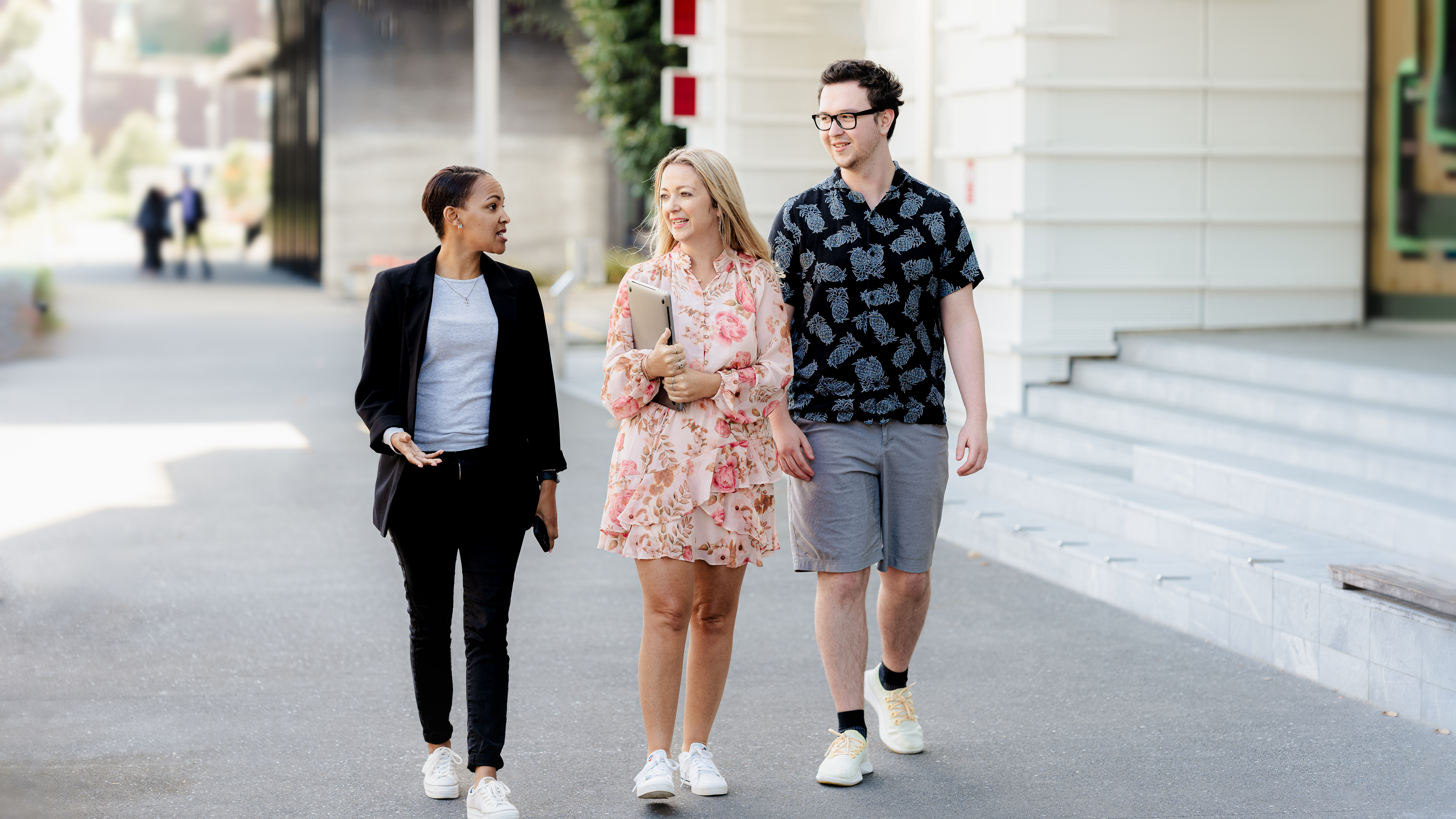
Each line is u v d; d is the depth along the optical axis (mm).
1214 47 17828
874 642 11445
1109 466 15195
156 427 22219
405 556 7883
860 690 8453
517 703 9812
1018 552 13711
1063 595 12680
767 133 27203
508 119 52594
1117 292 17812
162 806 7922
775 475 8078
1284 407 14258
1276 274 18297
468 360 7766
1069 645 11156
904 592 8719
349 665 10656
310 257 60969
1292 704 9688
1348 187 18453
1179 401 15844
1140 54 17594
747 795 8156
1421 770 8461
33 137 52531
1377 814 7824
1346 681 9883
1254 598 10688
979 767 8609
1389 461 12062
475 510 7809
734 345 7848
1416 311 18828
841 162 8344
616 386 7789
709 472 7832
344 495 17109
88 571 13375
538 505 8031
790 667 10680
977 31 18062
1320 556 10906
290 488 17516
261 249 99125
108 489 17375
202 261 66000
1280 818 7773
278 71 73750
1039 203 17422
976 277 8539
